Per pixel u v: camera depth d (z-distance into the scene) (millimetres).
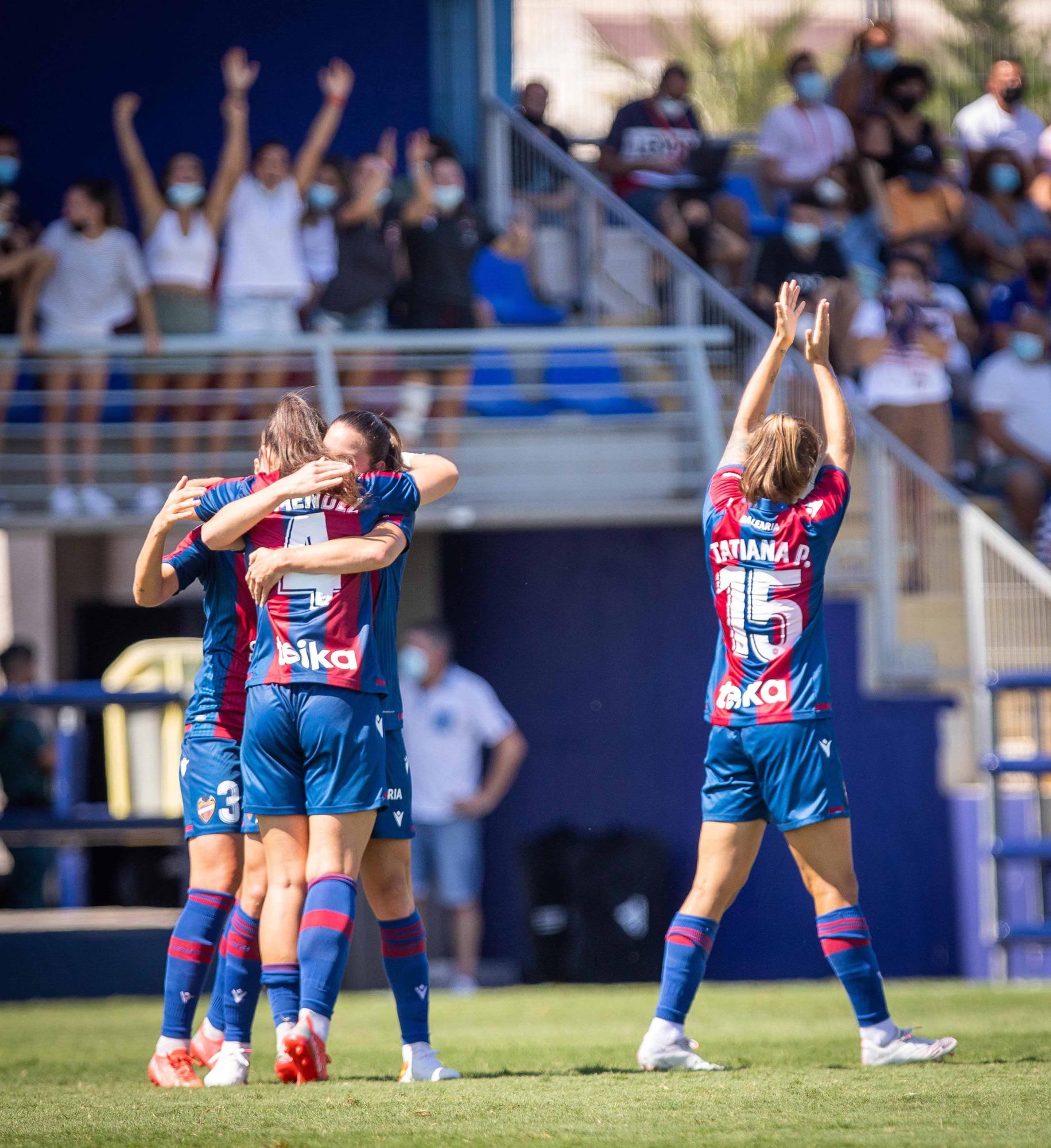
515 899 40312
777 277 41000
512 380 40281
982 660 35312
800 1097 12891
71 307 36875
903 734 37250
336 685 14328
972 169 46938
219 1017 16594
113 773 40469
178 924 15844
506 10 48094
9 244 38188
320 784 14391
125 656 43812
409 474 15203
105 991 31641
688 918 15734
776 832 38219
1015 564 35406
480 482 37562
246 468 36969
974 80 63062
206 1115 12297
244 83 38625
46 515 35250
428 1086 14180
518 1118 11953
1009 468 41688
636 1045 19562
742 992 29844
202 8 45875
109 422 37781
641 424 38094
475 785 35469
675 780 39062
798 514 15312
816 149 45438
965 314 44438
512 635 41188
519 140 45500
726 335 37000
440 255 38750
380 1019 25234
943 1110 12125
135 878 41719
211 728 15852
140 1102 13414
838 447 16016
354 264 38281
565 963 37125
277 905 14695
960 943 36969
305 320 39906
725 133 51875
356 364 37719
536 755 40656
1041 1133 11039
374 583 14789
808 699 15211
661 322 40312
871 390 40344
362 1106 12688
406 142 46344
